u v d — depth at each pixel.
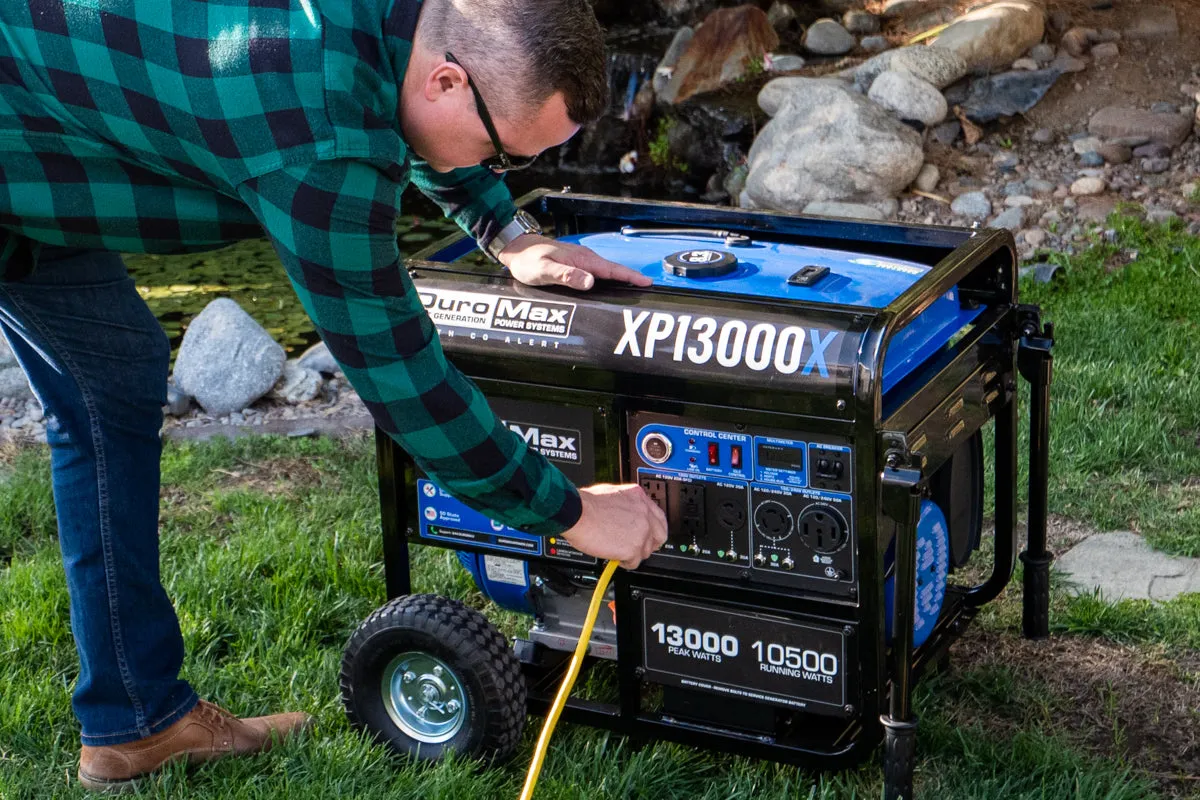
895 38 7.87
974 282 2.61
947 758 2.53
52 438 2.39
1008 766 2.46
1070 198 5.85
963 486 2.62
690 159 7.73
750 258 2.46
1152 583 3.11
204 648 2.99
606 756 2.53
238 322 4.61
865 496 2.11
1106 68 6.61
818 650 2.26
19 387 4.73
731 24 7.88
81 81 1.79
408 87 1.77
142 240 2.01
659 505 2.30
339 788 2.43
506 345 2.32
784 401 2.12
